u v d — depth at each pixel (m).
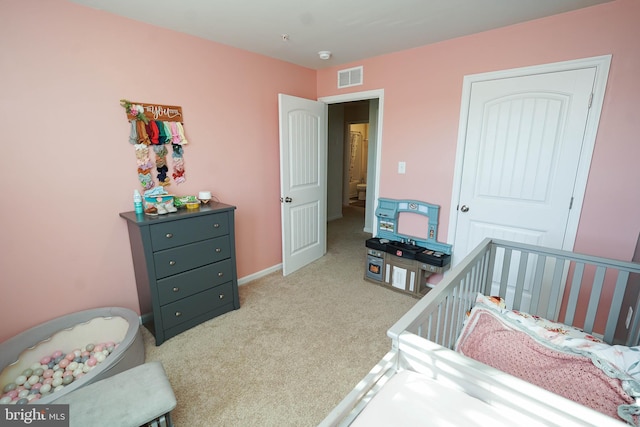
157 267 2.02
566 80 2.05
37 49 1.73
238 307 2.59
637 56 1.81
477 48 2.37
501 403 0.86
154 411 1.21
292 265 3.36
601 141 1.98
